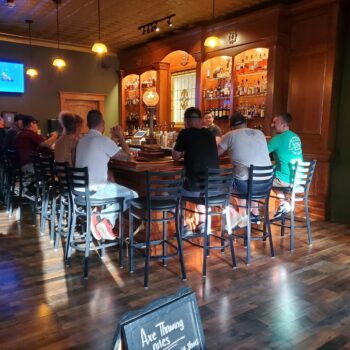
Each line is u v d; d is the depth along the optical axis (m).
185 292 1.45
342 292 2.68
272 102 5.11
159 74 7.31
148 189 2.71
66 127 3.57
